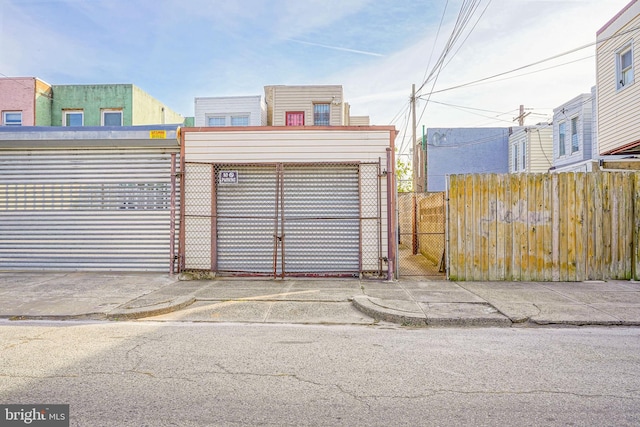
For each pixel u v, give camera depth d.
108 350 4.93
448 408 3.47
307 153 9.55
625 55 14.22
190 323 6.22
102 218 10.04
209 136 9.67
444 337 5.54
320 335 5.62
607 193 8.91
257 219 9.69
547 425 3.19
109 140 9.68
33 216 10.15
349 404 3.54
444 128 30.30
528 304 6.91
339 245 9.59
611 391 3.79
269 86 20.73
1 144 9.92
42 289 8.14
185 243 9.63
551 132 25.69
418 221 15.10
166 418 3.28
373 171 9.52
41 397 3.65
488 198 9.02
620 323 6.06
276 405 3.52
